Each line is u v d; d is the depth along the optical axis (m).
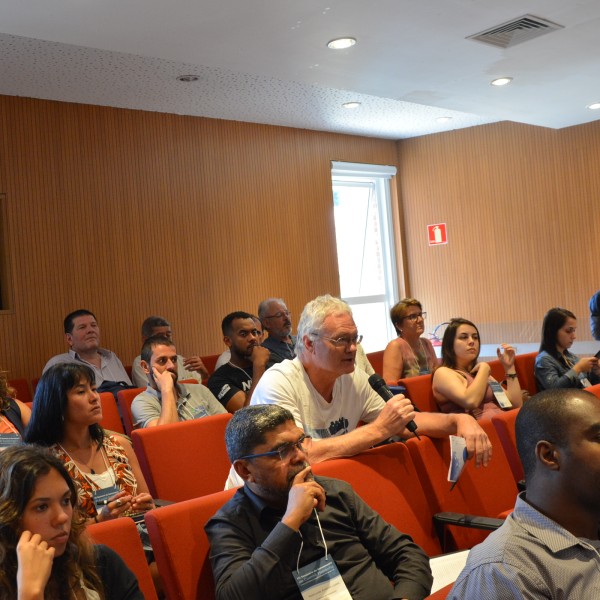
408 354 5.11
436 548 2.53
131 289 6.51
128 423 3.93
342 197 8.92
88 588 1.67
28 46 4.76
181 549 1.93
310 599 1.91
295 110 7.16
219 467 3.06
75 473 2.61
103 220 6.36
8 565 1.53
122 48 4.35
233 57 4.69
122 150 6.54
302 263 7.94
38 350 5.91
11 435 3.00
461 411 4.04
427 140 8.84
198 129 7.12
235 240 7.34
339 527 2.10
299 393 2.67
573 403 1.45
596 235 7.77
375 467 2.46
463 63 5.16
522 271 8.27
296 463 2.01
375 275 9.16
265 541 1.89
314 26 4.21
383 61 5.00
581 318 7.92
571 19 4.39
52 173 6.07
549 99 6.45
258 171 7.61
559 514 1.44
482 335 8.55
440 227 8.80
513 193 8.28
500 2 4.05
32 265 5.91
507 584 1.35
